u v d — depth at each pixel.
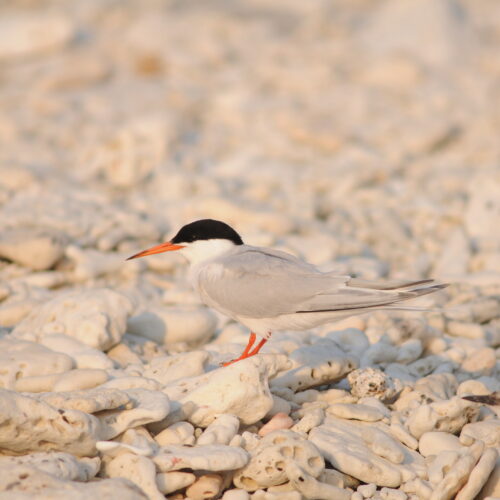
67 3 30.91
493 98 22.48
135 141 16.14
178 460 6.09
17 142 18.33
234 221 13.59
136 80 23.80
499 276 11.52
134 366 8.05
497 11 29.83
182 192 15.44
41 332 8.58
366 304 7.02
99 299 8.77
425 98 22.28
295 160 18.34
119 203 14.66
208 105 22.03
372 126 20.33
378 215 14.55
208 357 7.93
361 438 7.01
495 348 9.80
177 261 12.07
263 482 6.31
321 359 7.83
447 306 10.62
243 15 31.80
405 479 6.63
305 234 13.51
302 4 32.06
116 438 6.46
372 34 27.14
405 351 8.88
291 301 7.26
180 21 28.91
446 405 7.13
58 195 13.97
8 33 24.62
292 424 7.15
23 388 7.36
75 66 23.19
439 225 14.47
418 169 17.73
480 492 6.45
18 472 5.60
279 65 24.95
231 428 6.70
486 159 18.55
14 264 11.27
